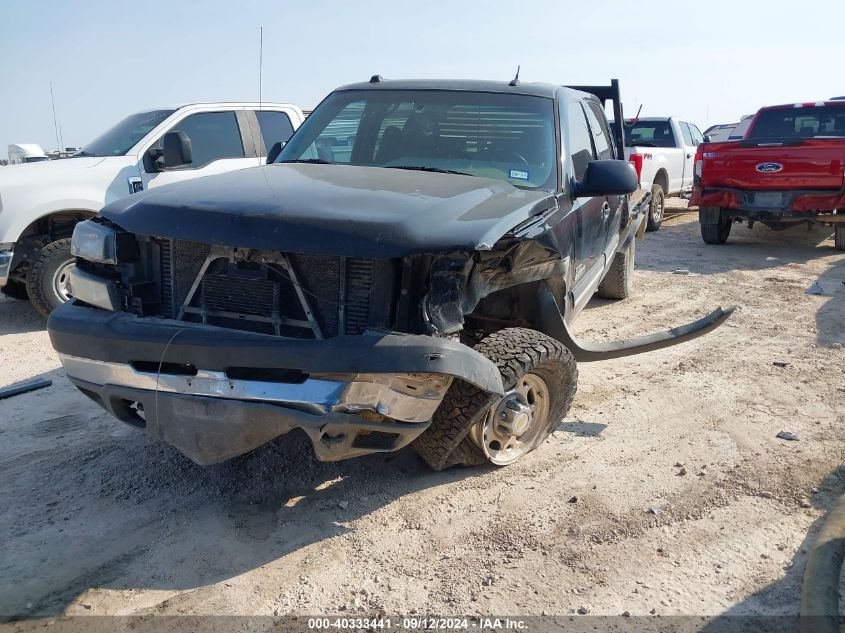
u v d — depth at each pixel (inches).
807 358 243.4
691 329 194.7
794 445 178.1
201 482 155.7
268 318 131.6
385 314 126.9
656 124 607.8
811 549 128.3
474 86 199.0
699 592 123.3
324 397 121.0
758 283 357.7
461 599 120.6
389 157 187.3
